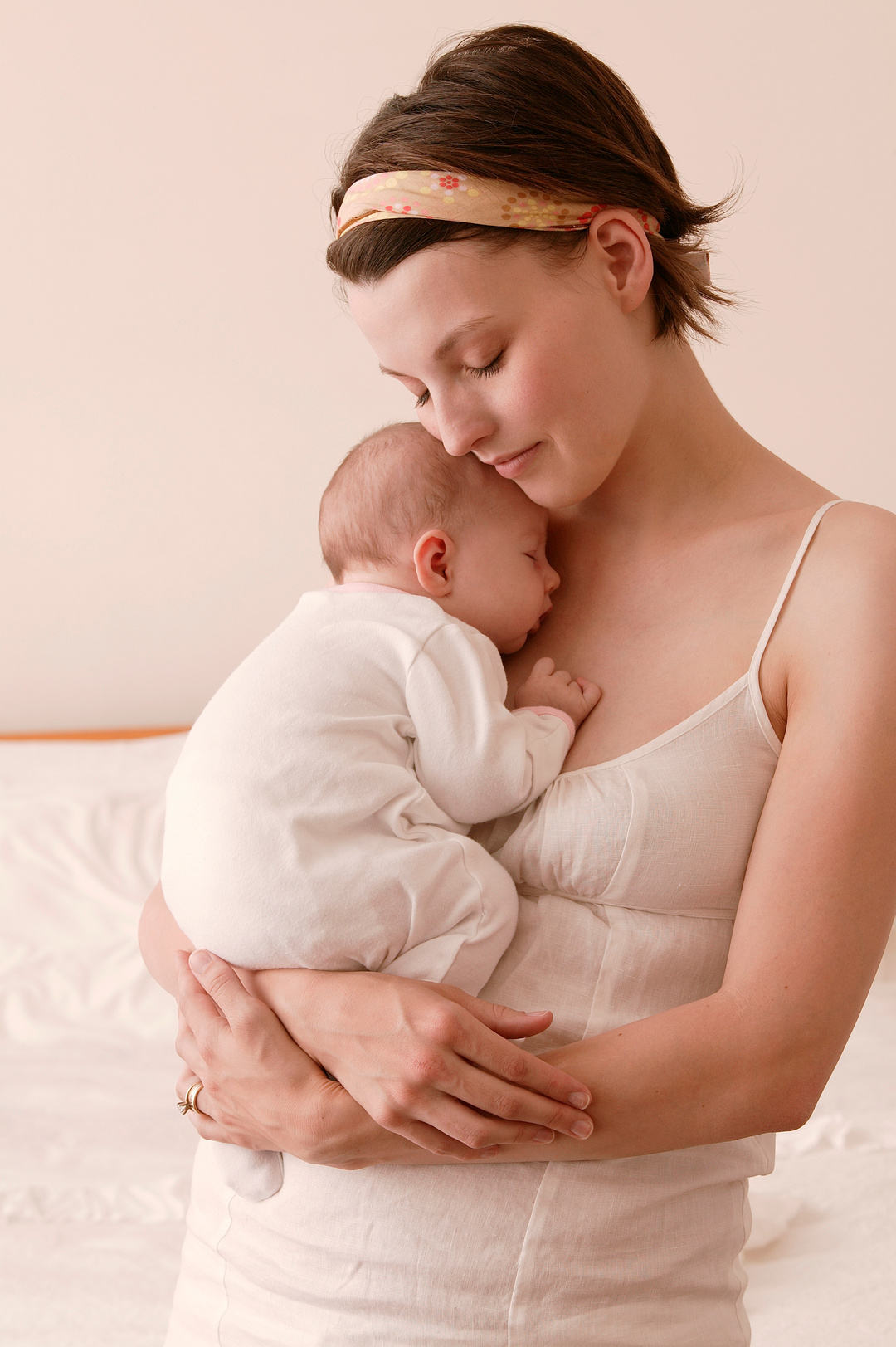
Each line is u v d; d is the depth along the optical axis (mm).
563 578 978
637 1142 723
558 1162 766
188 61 2562
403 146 762
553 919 825
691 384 893
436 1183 774
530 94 776
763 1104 709
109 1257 1291
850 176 2514
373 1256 771
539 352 770
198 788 849
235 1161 851
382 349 804
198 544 2809
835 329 2586
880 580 751
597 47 2502
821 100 2484
